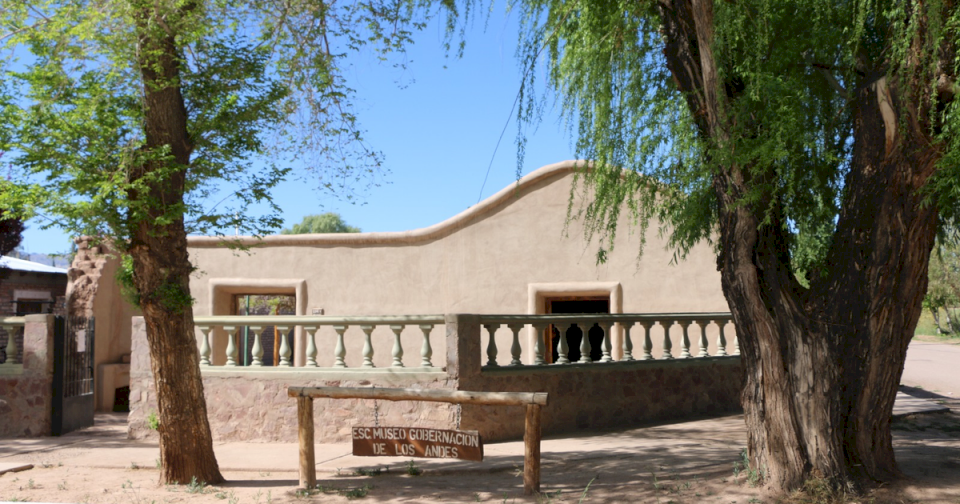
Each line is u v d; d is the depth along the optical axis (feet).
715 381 41.91
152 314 24.52
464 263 49.34
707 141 20.70
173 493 23.76
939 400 46.80
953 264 122.01
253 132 26.05
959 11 17.15
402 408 33.53
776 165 19.63
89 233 23.45
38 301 66.03
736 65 20.77
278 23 27.99
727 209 20.40
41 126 22.88
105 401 51.34
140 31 23.41
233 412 35.40
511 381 34.32
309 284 51.44
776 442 20.31
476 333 33.47
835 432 19.95
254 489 24.44
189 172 25.82
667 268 45.42
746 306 20.74
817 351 20.11
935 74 17.69
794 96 20.21
